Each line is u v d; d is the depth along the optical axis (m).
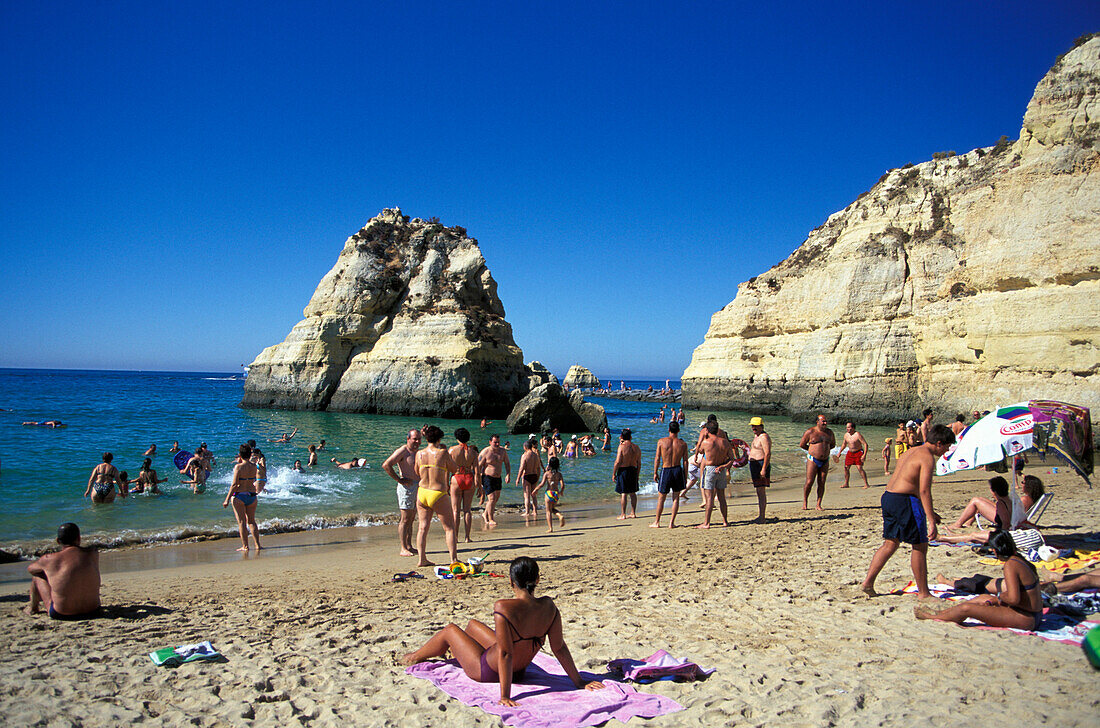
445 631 4.84
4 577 9.18
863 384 40.38
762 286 52.44
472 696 4.21
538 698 4.16
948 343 34.38
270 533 12.40
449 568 8.43
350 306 49.62
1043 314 27.31
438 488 8.85
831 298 44.12
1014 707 3.84
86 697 4.26
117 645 5.51
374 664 4.94
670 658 4.71
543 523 13.12
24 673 4.71
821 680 4.35
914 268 39.84
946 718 3.71
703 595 6.83
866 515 11.87
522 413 36.84
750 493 17.11
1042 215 27.41
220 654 5.15
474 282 51.78
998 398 29.11
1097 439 24.77
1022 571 5.33
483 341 47.72
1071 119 27.27
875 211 43.56
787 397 48.00
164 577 8.76
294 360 50.00
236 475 10.68
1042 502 8.34
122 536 11.73
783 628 5.59
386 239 53.50
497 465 12.52
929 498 6.16
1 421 36.28
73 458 22.19
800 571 7.74
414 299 50.09
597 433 38.16
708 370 56.62
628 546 10.02
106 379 146.88
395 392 46.56
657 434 38.44
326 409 49.59
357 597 7.35
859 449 16.86
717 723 3.78
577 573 8.22
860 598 6.43
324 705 4.15
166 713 4.02
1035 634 5.18
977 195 37.25
